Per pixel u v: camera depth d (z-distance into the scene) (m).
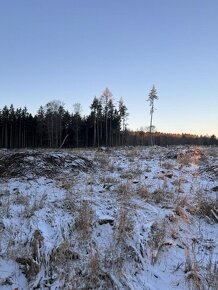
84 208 6.93
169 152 17.05
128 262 5.66
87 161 12.41
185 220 7.08
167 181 10.16
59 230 6.25
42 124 67.88
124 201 7.81
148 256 5.77
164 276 5.41
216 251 6.15
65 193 8.41
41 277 5.19
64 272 5.20
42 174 10.43
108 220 6.64
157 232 6.24
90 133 71.19
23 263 5.46
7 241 5.98
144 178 10.63
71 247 5.80
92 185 9.42
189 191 9.17
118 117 71.38
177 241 6.34
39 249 5.55
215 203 7.91
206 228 7.07
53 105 64.94
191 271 5.30
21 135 72.44
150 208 7.56
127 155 16.66
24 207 7.38
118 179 10.30
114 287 5.03
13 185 9.44
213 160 14.05
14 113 72.44
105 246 5.96
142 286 5.12
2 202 7.68
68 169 11.12
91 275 5.14
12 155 11.68
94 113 66.62
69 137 67.81
